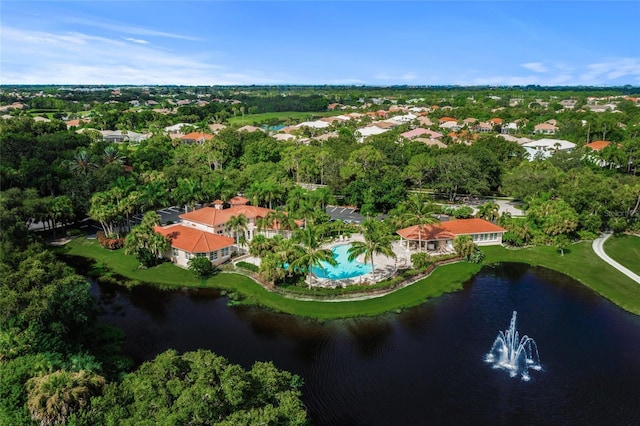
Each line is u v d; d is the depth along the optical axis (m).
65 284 47.69
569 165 120.81
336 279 68.38
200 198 98.62
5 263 52.66
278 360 48.34
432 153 136.12
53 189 104.50
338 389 43.66
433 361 48.31
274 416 26.97
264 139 159.12
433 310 59.97
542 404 41.66
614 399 42.38
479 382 44.75
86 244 85.44
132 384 31.22
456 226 84.69
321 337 53.09
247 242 79.12
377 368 47.03
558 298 63.62
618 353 49.91
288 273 66.44
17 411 31.47
